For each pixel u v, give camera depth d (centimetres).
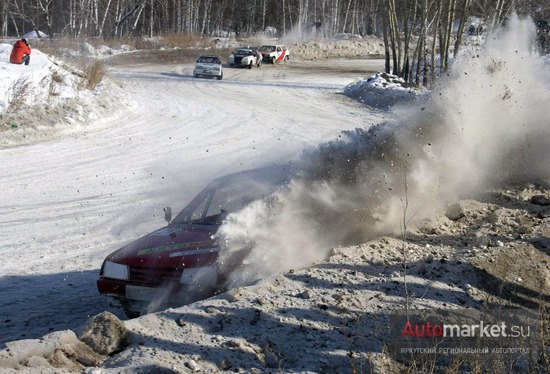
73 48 5406
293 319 541
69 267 894
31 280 830
